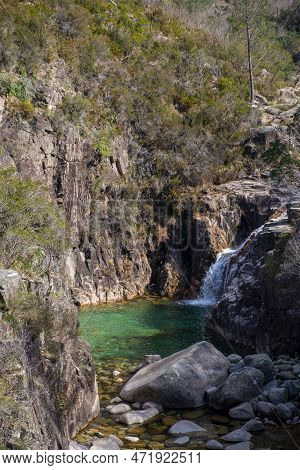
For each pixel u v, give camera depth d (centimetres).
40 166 1795
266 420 866
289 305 1184
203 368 991
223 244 2025
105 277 1933
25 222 1073
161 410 927
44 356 761
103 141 2006
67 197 1853
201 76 2723
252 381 938
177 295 1986
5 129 1741
